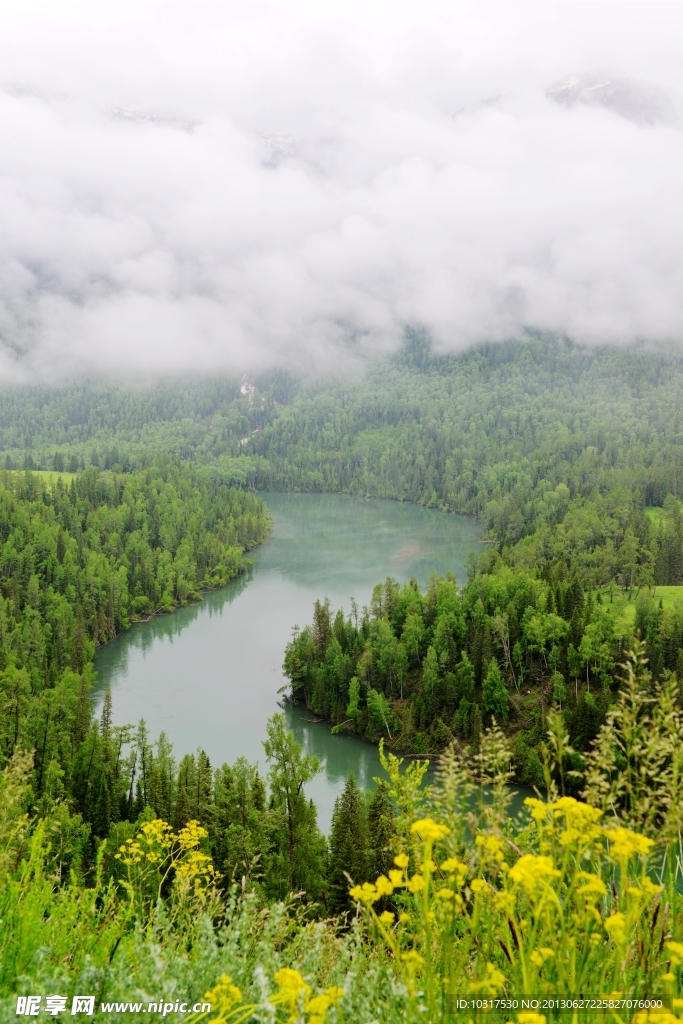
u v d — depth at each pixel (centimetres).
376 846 3881
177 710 9569
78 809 5375
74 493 19225
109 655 11925
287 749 5012
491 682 8700
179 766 5331
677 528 15800
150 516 19050
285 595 15300
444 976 584
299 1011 521
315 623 10812
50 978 610
